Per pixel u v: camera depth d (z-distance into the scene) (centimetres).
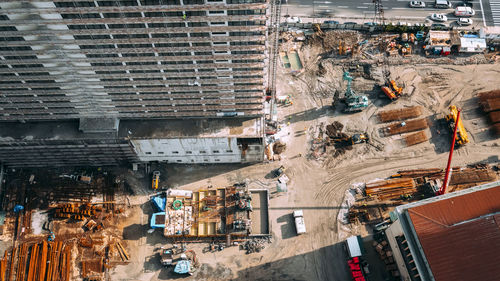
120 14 7506
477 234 8144
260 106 10062
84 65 8750
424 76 12544
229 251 10169
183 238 10331
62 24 7638
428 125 11725
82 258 10156
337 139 11562
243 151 10681
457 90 12250
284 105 12212
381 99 12206
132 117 10331
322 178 11044
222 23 7769
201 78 9162
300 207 10650
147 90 9475
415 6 13725
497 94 12050
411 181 10825
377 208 10550
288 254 10088
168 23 7769
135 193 10956
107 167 11331
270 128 11662
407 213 8612
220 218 10375
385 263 9762
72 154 10750
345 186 10912
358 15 13662
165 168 11275
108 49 8338
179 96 9662
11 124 10388
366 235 10225
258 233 10338
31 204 10819
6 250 10256
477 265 7888
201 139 10150
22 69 8762
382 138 11575
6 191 11000
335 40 13250
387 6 13800
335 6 13825
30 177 11156
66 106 9894
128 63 8769
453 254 8012
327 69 12800
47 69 8781
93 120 10256
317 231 10325
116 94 9638
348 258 9956
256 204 10675
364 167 11175
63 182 11119
